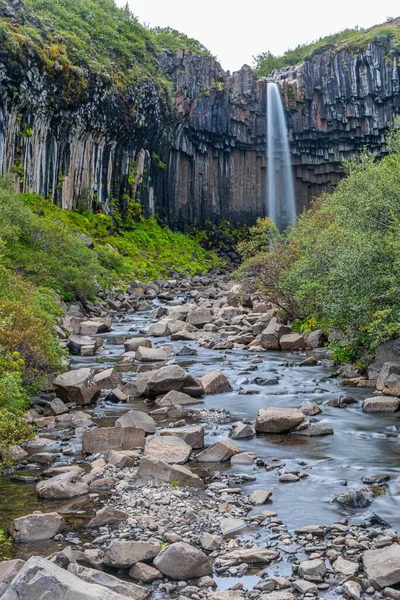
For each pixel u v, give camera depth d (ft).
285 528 27.40
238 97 282.36
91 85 207.82
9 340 50.29
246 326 104.22
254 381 63.67
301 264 83.05
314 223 105.81
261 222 163.73
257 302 120.98
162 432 41.68
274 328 92.32
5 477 35.42
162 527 27.55
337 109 275.59
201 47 294.46
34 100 185.98
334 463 37.19
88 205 217.77
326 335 87.10
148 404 54.85
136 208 243.60
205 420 48.57
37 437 43.37
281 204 290.56
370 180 70.18
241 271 120.47
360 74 270.26
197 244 267.80
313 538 26.25
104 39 236.63
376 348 63.26
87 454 39.81
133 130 237.86
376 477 34.14
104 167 228.43
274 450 40.24
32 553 25.17
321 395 57.16
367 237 64.64
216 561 24.40
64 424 47.70
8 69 173.37
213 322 112.98
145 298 170.81
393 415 49.03
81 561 23.79
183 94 264.52
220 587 22.52
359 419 48.14
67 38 207.10
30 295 73.20
